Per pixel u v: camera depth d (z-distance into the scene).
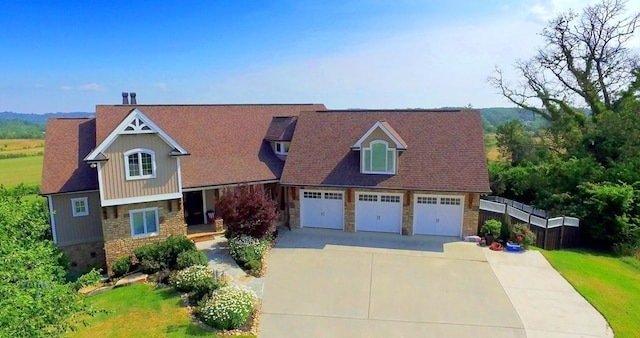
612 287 17.88
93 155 19.20
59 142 23.75
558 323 14.53
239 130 28.77
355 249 21.84
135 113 19.94
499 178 34.22
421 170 23.59
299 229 25.39
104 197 19.78
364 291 17.00
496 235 22.39
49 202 21.41
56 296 10.47
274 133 28.56
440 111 26.59
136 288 17.39
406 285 17.55
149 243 21.31
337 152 25.72
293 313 15.20
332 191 24.94
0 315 8.52
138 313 14.93
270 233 22.88
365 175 24.11
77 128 25.00
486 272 18.91
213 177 24.33
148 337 13.30
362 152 24.03
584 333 13.91
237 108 30.47
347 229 24.92
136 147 20.23
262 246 20.83
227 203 21.55
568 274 18.84
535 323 14.54
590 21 36.12
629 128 29.70
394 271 19.00
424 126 25.88
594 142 31.23
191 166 24.55
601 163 30.58
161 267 19.22
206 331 13.71
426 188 22.73
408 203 23.70
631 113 30.17
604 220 24.58
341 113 28.09
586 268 20.12
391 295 16.66
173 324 14.11
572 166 29.11
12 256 11.88
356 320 14.75
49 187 21.31
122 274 19.47
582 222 25.22
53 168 22.28
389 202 24.27
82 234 22.28
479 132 24.80
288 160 25.95
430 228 24.00
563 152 36.88
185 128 27.00
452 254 21.09
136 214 20.92
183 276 16.95
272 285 17.52
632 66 35.22
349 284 17.62
